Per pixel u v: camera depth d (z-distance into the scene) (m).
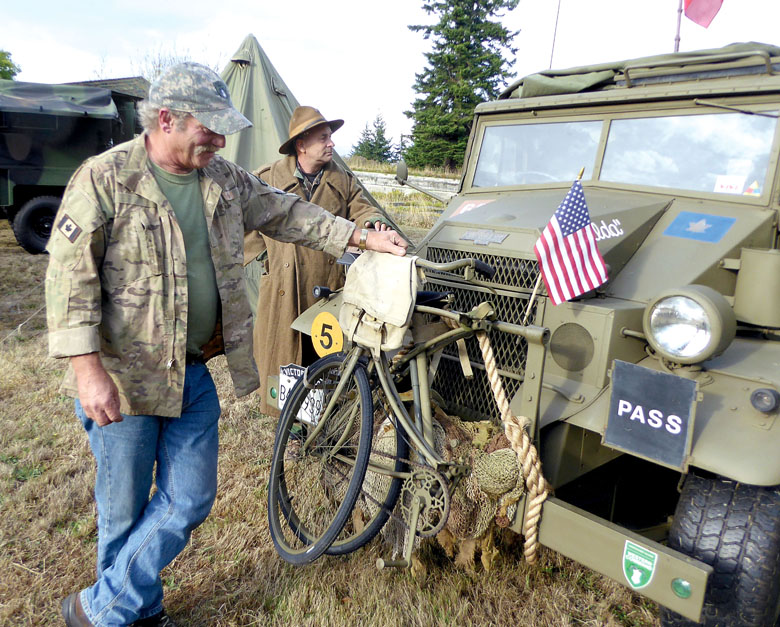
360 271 2.39
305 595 2.48
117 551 2.18
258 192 2.27
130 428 2.01
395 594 2.49
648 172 2.96
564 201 2.20
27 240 9.88
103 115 10.24
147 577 2.11
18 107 9.63
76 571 2.58
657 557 1.84
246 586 2.54
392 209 13.37
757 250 2.36
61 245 1.78
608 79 3.20
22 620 2.31
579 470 2.34
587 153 3.17
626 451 2.00
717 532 1.95
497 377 2.26
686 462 1.87
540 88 3.40
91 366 1.81
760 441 1.84
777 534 1.89
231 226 2.11
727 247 2.49
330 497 2.78
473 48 27.09
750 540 1.90
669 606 1.82
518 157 3.45
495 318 2.29
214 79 1.91
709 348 1.98
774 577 1.90
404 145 28.97
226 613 2.39
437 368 2.73
